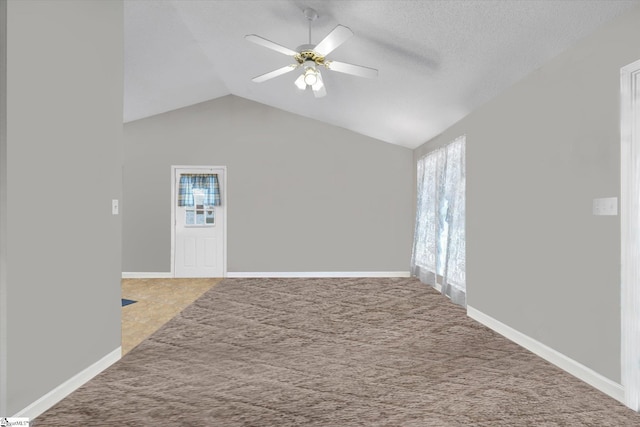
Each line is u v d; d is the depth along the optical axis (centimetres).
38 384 218
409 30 334
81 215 258
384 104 522
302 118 693
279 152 691
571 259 276
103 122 284
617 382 236
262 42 314
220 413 220
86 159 264
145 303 492
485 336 364
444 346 335
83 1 260
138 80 541
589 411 222
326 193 692
